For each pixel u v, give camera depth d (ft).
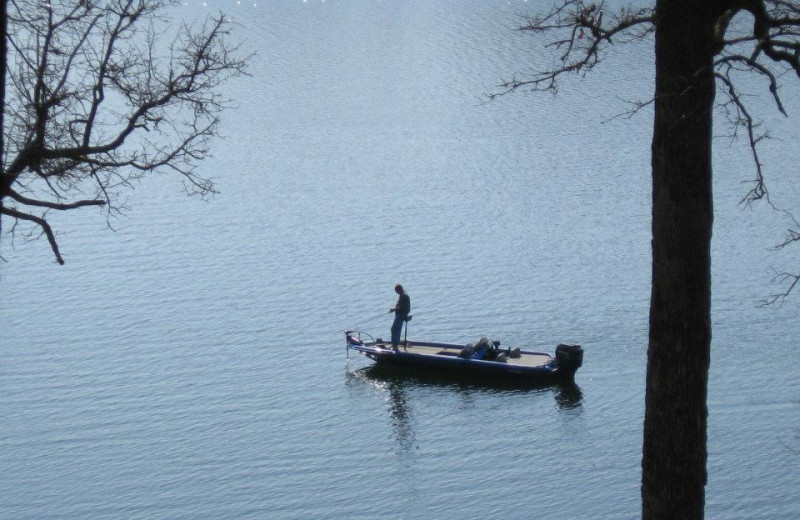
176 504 81.15
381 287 133.39
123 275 139.44
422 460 88.17
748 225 153.07
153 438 92.43
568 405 98.32
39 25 31.35
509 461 87.51
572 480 83.61
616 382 102.78
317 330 118.83
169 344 114.42
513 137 221.25
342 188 187.21
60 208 29.84
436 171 197.26
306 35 359.46
